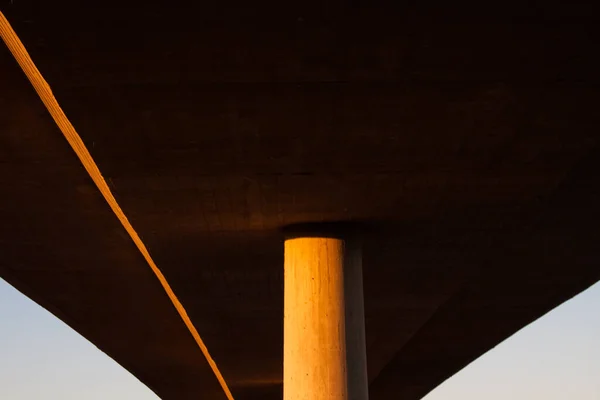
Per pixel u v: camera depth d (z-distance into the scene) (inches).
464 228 541.6
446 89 346.6
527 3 286.2
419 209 496.7
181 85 338.3
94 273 779.4
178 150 401.4
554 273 781.3
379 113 367.2
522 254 701.9
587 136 394.6
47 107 395.9
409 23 298.4
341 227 530.3
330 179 443.5
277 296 768.9
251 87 341.4
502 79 338.3
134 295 880.9
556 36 307.0
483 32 304.7
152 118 367.2
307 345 501.7
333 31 302.4
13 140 444.8
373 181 448.1
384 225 531.5
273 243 570.6
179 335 1128.2
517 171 437.1
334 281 515.8
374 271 669.3
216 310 844.6
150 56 316.8
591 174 468.8
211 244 571.2
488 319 1023.6
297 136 388.8
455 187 459.5
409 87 343.9
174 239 556.1
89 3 283.4
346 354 501.4
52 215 590.6
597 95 353.1
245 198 470.0
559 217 569.3
